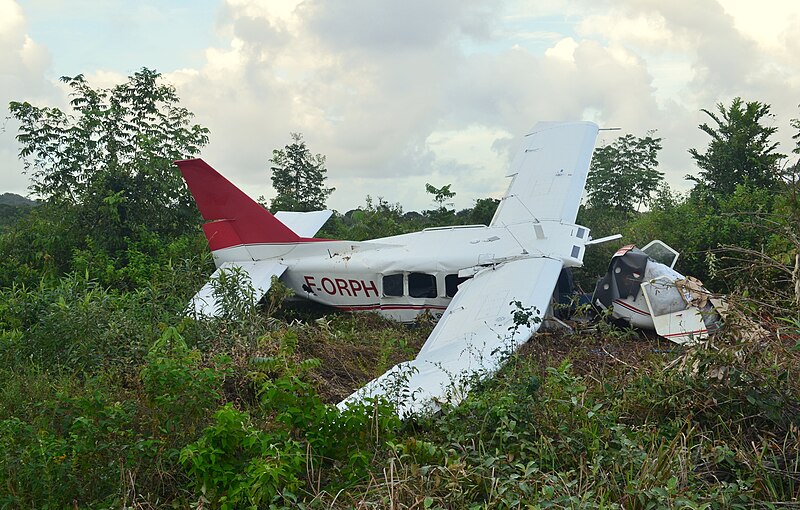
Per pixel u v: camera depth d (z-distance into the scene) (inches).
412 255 496.1
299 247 533.6
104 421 219.9
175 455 214.2
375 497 192.5
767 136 695.1
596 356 365.1
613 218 742.5
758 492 199.8
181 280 470.3
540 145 652.1
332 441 222.4
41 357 343.0
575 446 219.3
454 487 190.2
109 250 625.9
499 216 550.0
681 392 247.9
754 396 234.7
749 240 506.0
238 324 362.3
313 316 510.6
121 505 197.0
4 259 596.4
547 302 390.6
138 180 663.1
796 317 266.8
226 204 544.1
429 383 285.9
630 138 898.1
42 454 203.0
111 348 332.2
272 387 222.4
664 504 180.4
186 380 227.9
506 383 264.2
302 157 941.2
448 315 400.2
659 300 409.1
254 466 193.2
